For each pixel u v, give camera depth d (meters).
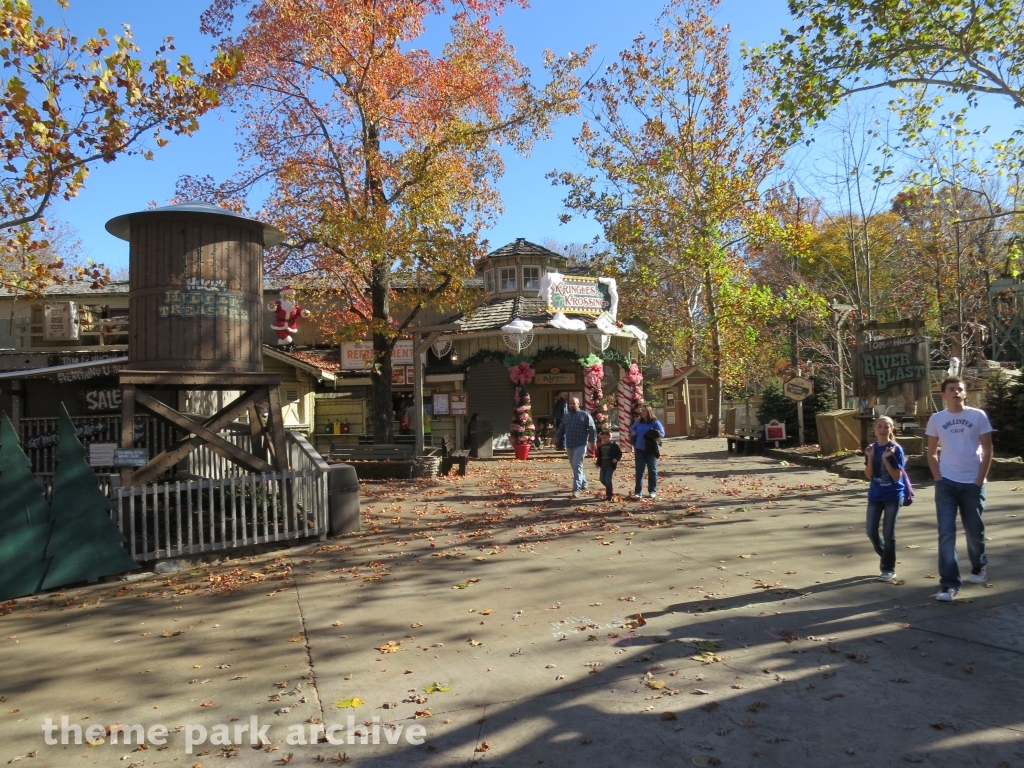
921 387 15.07
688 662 4.89
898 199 20.19
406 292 21.52
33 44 9.11
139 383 8.94
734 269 29.95
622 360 23.25
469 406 26.80
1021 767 3.38
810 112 12.50
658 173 28.47
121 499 8.34
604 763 3.66
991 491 10.58
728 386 37.34
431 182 16.98
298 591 7.39
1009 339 26.86
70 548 7.94
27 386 13.38
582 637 5.55
